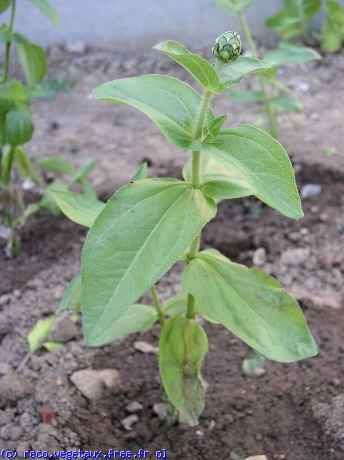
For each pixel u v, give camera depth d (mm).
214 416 394
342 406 384
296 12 793
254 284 317
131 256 275
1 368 410
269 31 842
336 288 497
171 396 337
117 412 394
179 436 381
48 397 388
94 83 766
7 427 367
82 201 353
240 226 556
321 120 699
